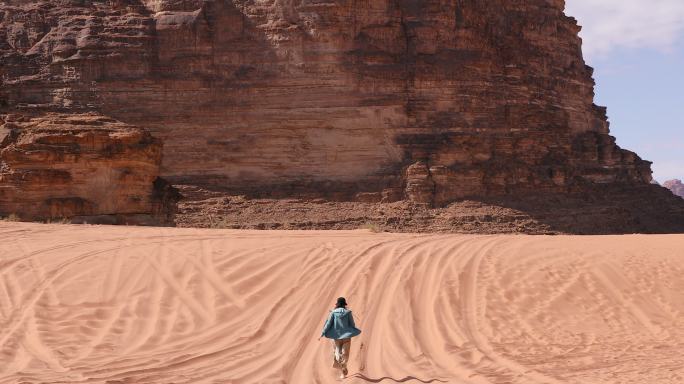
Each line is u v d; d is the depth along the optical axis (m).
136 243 24.44
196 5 78.25
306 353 16.77
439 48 76.25
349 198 71.06
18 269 21.06
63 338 16.89
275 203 70.69
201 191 72.12
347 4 75.62
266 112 75.00
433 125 74.31
